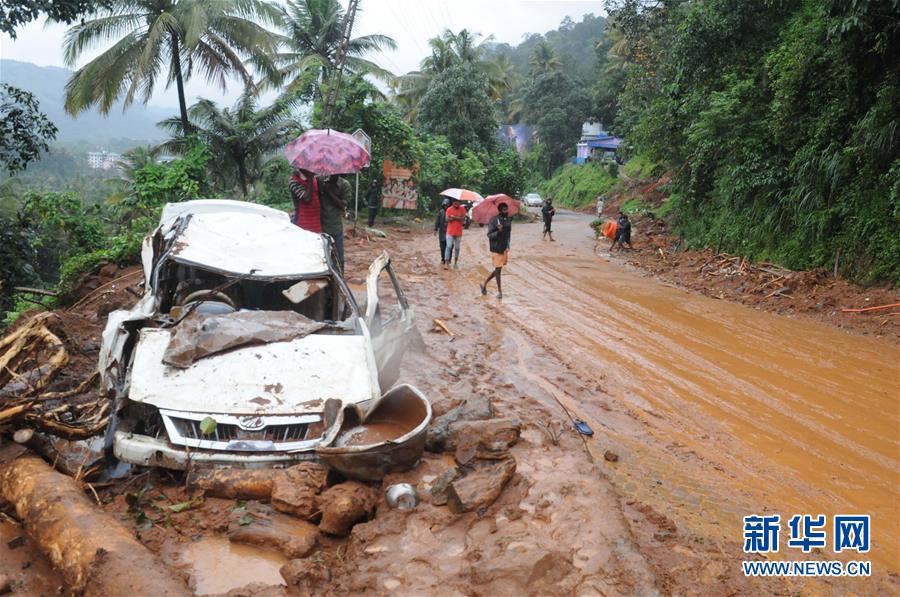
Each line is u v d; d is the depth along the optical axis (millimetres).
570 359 8359
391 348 6312
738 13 17688
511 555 3764
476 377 7402
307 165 9102
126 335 5254
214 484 4289
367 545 3955
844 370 8328
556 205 66812
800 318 11547
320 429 4598
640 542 4227
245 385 4750
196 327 5145
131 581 3332
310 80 25703
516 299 12172
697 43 18406
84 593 3363
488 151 43062
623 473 5230
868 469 5516
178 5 23266
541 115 75625
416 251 18453
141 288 7113
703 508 4738
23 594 3527
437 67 44750
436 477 4820
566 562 3797
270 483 4293
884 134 12664
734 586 3828
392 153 27156
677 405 6875
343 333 5562
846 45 13094
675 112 20719
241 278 5934
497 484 4492
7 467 4375
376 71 34844
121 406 4617
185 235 6297
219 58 25375
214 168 25234
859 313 11461
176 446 4375
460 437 5008
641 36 23641
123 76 23406
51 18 11094
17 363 5195
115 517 4105
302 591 3529
